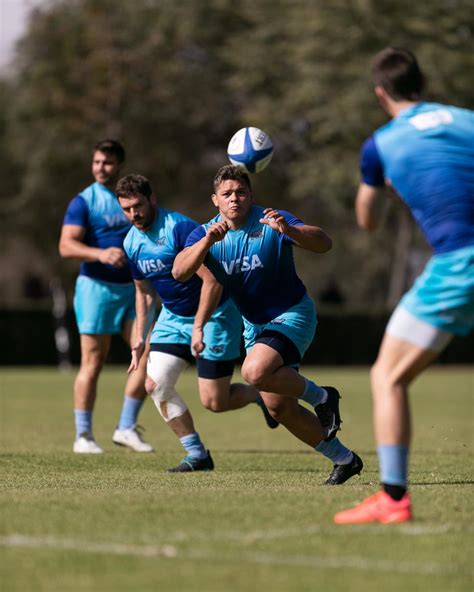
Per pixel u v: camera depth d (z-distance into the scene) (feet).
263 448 153.79
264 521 73.56
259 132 105.81
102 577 60.44
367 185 74.43
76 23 505.25
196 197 571.28
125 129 513.86
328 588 58.39
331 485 97.45
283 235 97.86
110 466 120.16
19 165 570.87
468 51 474.08
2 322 441.68
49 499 82.12
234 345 119.14
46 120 510.58
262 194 554.46
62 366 430.61
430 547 66.69
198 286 116.57
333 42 481.87
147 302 117.70
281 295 99.35
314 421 100.63
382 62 74.79
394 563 63.26
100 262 136.46
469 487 93.40
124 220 139.23
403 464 73.26
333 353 474.08
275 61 517.55
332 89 481.05
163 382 117.29
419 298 71.82
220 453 141.90
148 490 90.48
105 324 137.69
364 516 73.61
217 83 545.44
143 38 507.30
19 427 182.29
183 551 65.57
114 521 73.51
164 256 114.52
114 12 501.97
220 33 549.95
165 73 503.20
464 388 316.40
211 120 554.05
